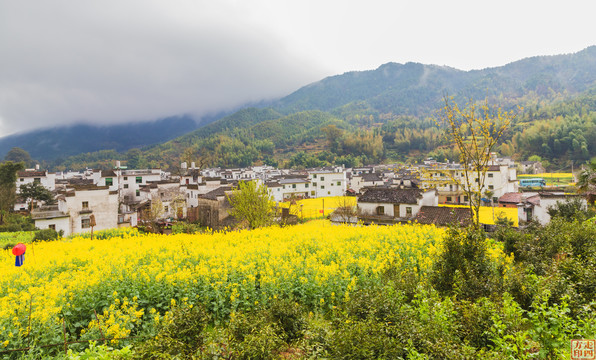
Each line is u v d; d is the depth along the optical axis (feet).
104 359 21.42
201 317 27.20
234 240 64.39
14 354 25.26
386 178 322.96
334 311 31.94
